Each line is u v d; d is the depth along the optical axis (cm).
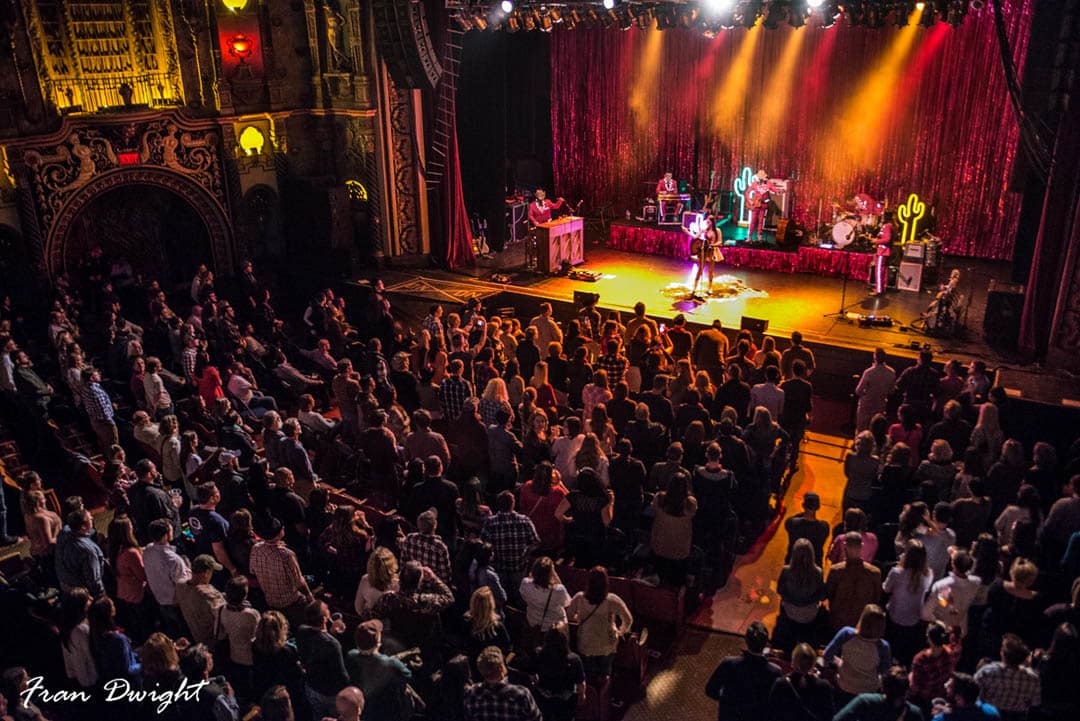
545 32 2400
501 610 736
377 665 612
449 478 1034
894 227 1973
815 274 1988
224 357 1392
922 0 1503
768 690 586
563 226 2017
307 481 975
